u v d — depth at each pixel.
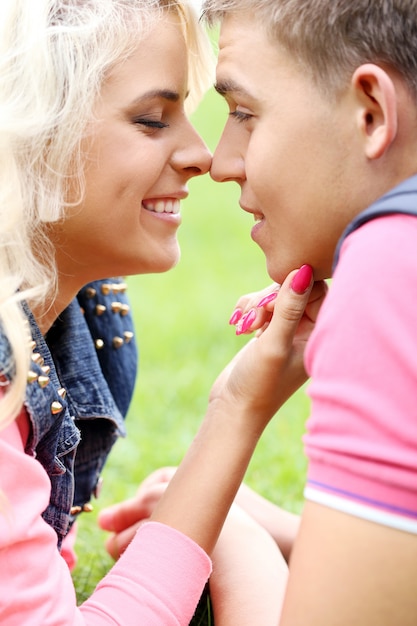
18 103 1.69
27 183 1.71
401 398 1.30
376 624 1.32
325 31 1.54
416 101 1.54
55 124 1.71
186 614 1.72
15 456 1.55
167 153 1.82
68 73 1.71
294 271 1.68
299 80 1.57
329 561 1.32
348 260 1.39
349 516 1.31
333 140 1.56
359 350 1.33
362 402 1.31
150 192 1.82
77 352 1.99
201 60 1.91
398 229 1.38
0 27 1.71
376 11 1.52
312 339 1.39
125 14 1.77
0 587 1.52
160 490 2.27
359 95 1.52
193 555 1.75
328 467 1.33
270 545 2.09
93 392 2.00
